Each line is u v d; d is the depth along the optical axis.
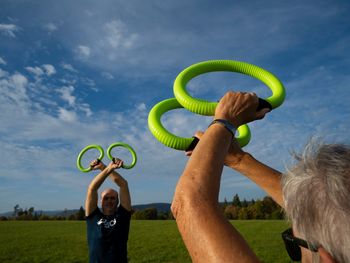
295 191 1.17
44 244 31.08
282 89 2.55
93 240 5.99
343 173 1.09
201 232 1.12
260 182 2.11
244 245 1.10
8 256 24.77
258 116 1.64
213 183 1.25
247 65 2.85
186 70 2.63
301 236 1.20
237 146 2.28
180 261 23.17
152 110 2.44
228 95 1.59
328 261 1.09
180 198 1.23
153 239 34.84
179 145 2.13
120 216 6.10
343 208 1.04
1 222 62.94
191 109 2.18
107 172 6.02
